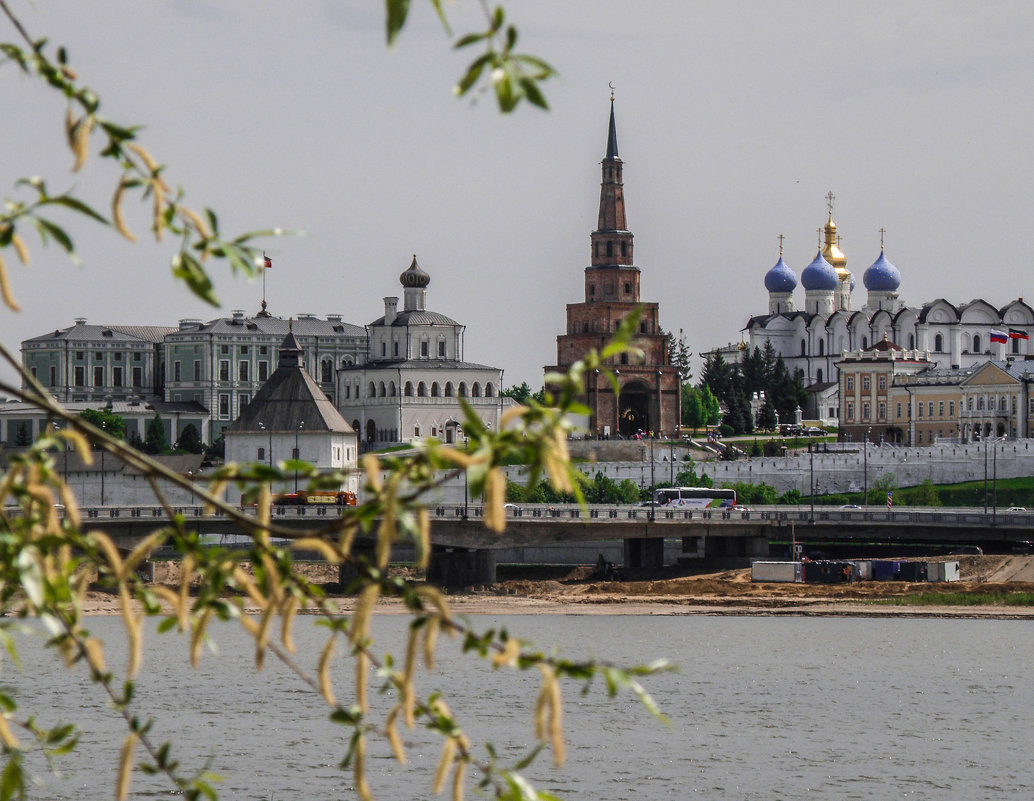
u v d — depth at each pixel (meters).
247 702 143.38
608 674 20.73
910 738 130.00
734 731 132.12
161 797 104.62
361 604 20.80
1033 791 110.06
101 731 126.44
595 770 114.88
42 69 19.61
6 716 23.72
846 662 182.38
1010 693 156.88
